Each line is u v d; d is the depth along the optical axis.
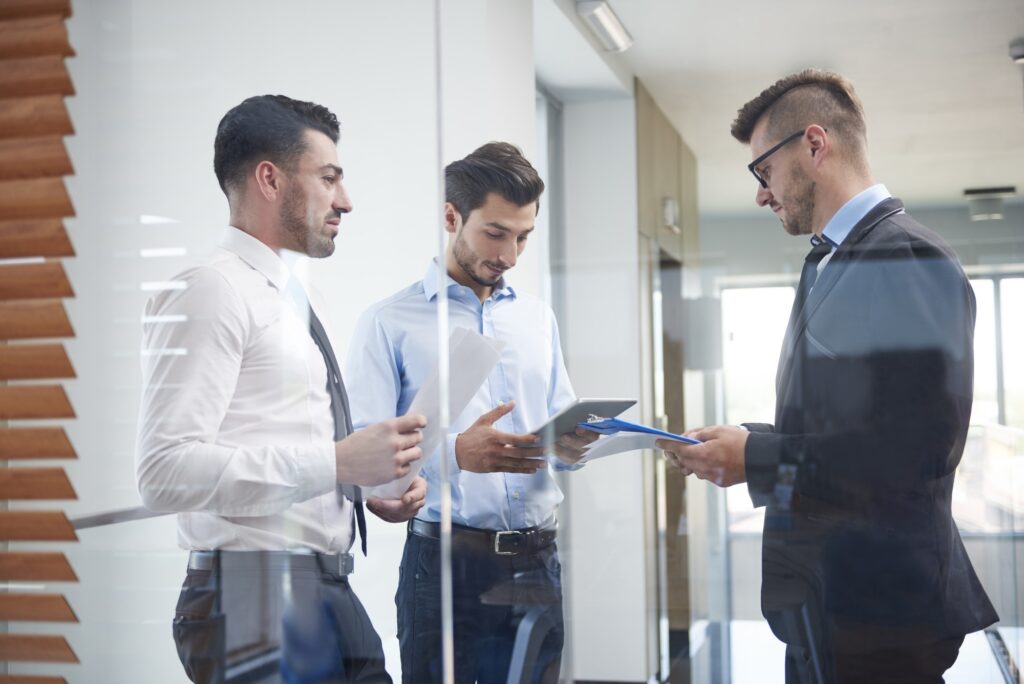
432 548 2.00
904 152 1.86
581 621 1.95
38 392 2.12
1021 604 1.76
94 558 2.09
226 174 2.08
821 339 1.86
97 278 2.11
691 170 1.93
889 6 1.87
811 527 1.85
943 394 1.82
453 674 1.98
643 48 1.96
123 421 2.08
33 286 2.14
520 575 1.97
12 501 2.13
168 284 2.09
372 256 2.04
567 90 1.99
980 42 1.83
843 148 1.88
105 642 2.08
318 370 2.04
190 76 2.11
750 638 1.87
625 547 1.93
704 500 1.90
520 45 2.00
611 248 1.96
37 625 2.12
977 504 1.79
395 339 2.02
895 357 1.83
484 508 1.99
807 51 1.90
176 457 2.04
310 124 2.06
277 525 2.02
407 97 2.04
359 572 2.01
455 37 2.02
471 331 2.00
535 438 1.98
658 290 1.94
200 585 2.04
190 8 2.11
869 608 1.82
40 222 2.15
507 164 2.00
